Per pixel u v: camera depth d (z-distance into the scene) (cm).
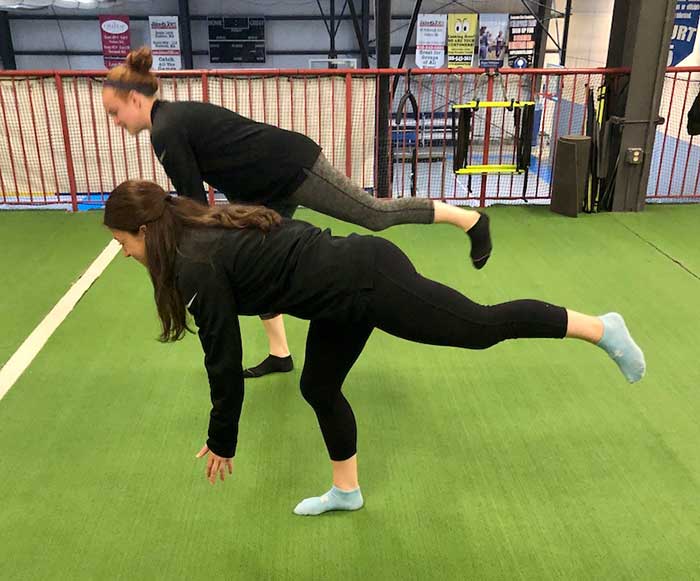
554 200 564
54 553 219
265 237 177
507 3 1406
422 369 329
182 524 232
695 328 364
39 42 1511
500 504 241
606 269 446
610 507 238
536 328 192
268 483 252
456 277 434
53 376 322
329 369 207
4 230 521
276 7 1509
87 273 440
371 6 1470
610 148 557
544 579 208
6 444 273
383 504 241
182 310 178
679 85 805
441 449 271
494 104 551
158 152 246
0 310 389
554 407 297
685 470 256
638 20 521
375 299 179
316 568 214
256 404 300
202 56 1549
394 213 255
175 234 171
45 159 594
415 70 555
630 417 288
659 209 575
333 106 577
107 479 254
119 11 1492
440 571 212
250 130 242
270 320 311
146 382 319
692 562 213
